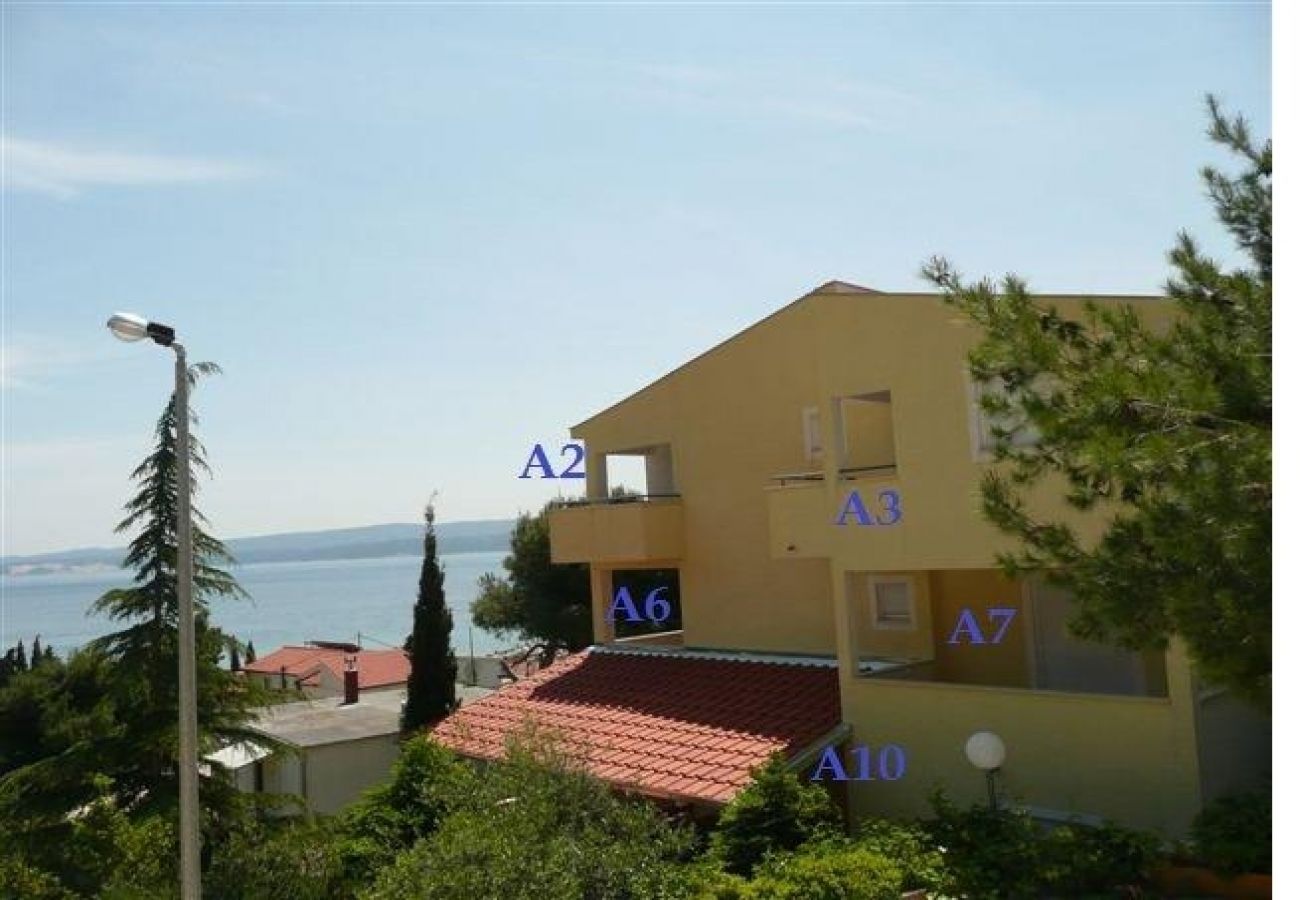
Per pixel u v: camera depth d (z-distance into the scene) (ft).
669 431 69.36
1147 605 21.94
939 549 44.73
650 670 65.21
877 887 32.24
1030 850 34.81
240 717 53.21
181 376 33.94
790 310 62.75
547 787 40.06
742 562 64.90
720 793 45.06
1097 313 25.31
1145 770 38.63
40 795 49.14
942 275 26.35
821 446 55.42
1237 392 21.12
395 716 88.84
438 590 88.43
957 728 44.55
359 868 48.11
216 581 52.70
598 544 69.36
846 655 49.14
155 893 41.60
